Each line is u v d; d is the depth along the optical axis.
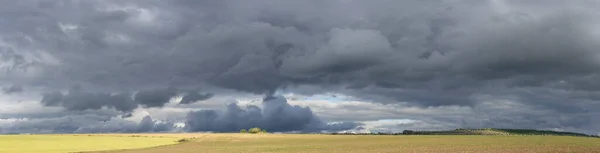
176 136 145.88
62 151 77.19
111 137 133.50
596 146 62.66
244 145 94.75
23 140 110.38
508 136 113.81
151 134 163.50
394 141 98.31
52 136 135.75
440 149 65.88
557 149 57.59
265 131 174.62
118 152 73.69
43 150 79.88
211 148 83.12
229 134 159.75
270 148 79.62
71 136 137.62
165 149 82.06
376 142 95.69
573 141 79.75
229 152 68.12
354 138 123.81
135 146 94.81
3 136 130.25
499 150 59.69
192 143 107.44
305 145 89.38
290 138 130.75
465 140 94.25
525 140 86.75
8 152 74.44
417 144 82.19
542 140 85.62
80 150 80.56
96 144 100.00
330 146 82.25
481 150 60.97
